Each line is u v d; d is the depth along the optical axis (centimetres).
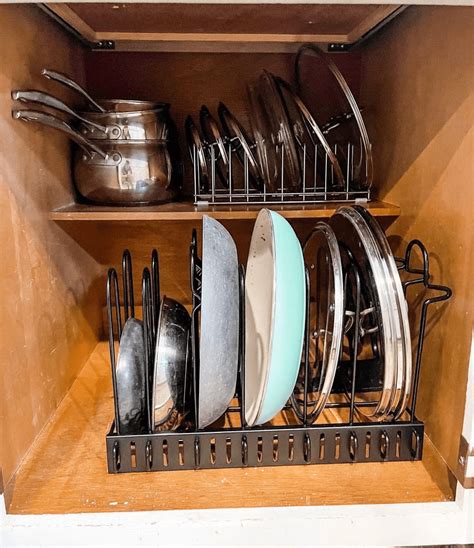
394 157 90
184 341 74
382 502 65
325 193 92
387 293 67
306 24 89
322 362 81
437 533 65
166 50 102
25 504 65
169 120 93
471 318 63
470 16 63
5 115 67
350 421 73
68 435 79
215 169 96
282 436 71
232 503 65
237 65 105
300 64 105
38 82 79
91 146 82
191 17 83
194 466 71
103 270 115
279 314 65
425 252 70
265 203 91
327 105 107
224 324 68
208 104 106
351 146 91
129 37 95
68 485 68
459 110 66
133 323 76
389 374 68
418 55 79
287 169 92
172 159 92
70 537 62
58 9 78
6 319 67
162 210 86
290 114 103
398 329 67
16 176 71
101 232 113
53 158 85
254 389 75
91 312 109
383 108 95
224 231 71
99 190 87
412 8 81
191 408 76
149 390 73
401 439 72
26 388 74
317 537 64
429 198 76
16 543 62
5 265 67
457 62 67
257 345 77
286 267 66
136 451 70
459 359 67
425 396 78
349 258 76
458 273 67
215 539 63
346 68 107
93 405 89
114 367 69
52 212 84
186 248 114
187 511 64
